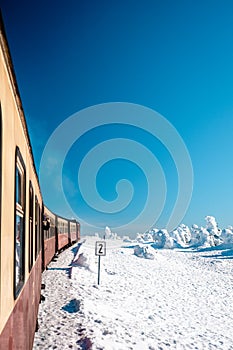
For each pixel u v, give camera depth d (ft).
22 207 12.76
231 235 170.60
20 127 11.37
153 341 26.81
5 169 7.93
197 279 72.23
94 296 39.65
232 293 58.49
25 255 13.09
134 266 82.07
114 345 23.24
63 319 28.48
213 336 32.01
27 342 14.10
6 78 8.12
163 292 52.80
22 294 11.82
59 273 52.95
